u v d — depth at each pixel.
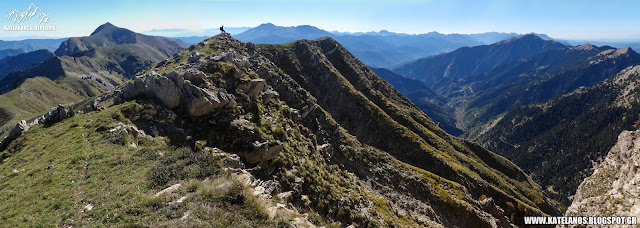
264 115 58.94
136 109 45.09
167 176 28.45
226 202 23.50
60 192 26.50
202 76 54.78
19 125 45.41
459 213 81.69
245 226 21.39
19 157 36.53
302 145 60.62
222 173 29.70
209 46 106.12
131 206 23.08
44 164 32.91
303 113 84.75
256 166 42.84
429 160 130.38
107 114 43.88
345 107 155.62
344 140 92.25
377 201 61.16
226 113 50.28
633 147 58.62
